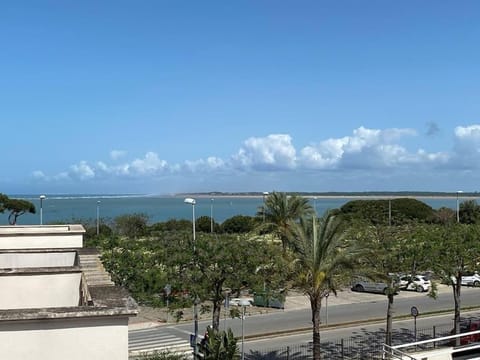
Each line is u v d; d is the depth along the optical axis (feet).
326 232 70.38
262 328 112.47
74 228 71.77
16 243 64.03
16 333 26.04
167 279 79.71
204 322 116.67
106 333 27.04
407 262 85.05
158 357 80.94
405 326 114.52
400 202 277.03
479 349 84.69
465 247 88.12
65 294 36.94
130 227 240.12
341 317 124.36
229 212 542.57
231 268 77.77
